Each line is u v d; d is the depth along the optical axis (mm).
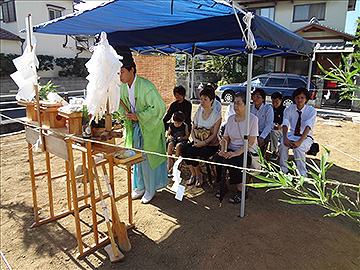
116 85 2381
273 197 3766
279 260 2525
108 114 2447
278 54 6457
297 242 2789
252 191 3953
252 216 3277
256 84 12406
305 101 4141
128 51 3096
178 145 4293
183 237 2873
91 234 2963
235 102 3473
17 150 5895
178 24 3875
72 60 17359
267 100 12141
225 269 2422
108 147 2586
